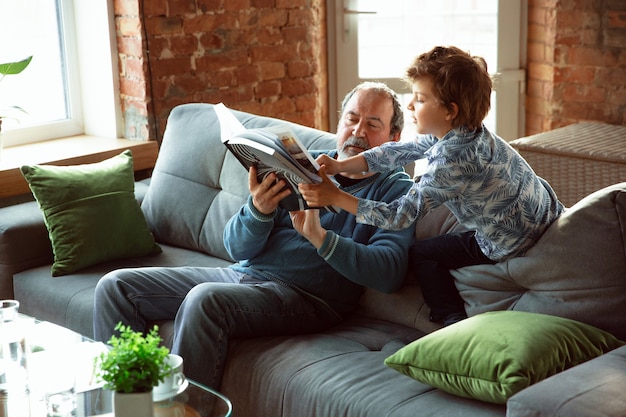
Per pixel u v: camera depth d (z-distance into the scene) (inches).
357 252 96.3
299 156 88.5
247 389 92.5
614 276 84.0
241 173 118.9
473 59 90.0
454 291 96.5
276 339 96.9
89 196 119.7
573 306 86.2
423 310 98.6
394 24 172.9
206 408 75.1
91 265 118.6
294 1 160.4
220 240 119.1
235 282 105.0
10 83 149.2
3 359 78.7
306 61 164.2
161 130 150.6
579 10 163.5
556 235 88.1
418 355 82.0
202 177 123.2
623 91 161.9
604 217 84.7
